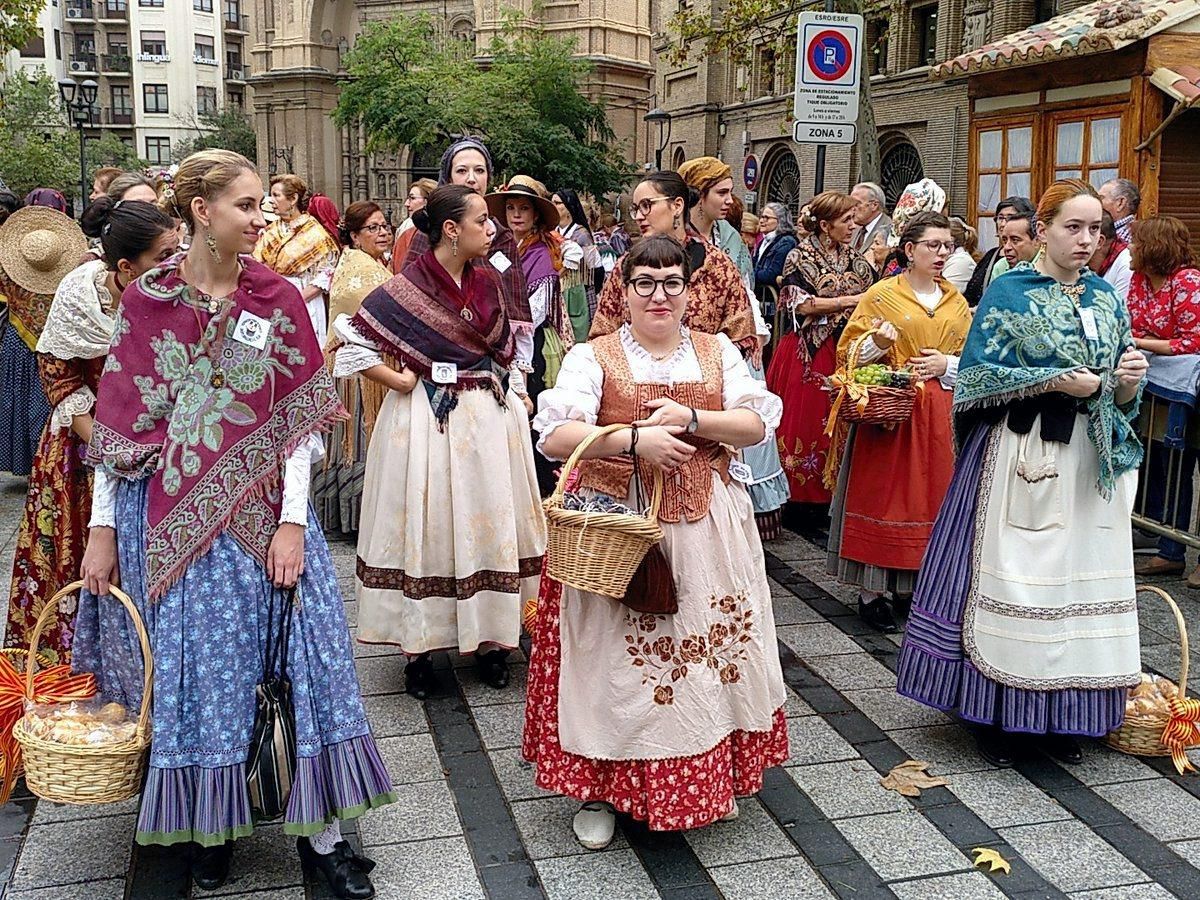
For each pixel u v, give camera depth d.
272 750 2.97
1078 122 7.56
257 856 3.34
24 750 3.01
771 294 8.04
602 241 12.27
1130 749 3.95
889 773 3.86
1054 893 3.19
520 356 4.75
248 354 3.01
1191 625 5.23
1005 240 5.85
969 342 3.90
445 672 4.73
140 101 72.81
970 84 8.52
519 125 30.12
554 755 3.40
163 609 2.96
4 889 3.18
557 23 36.94
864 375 4.91
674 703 3.23
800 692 4.53
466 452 4.39
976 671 3.85
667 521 3.22
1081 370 3.65
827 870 3.29
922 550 5.00
